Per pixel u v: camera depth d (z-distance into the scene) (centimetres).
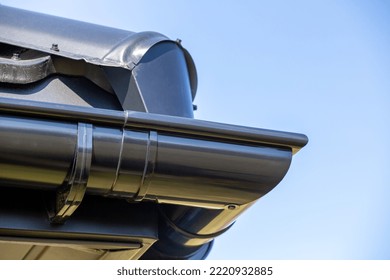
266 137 226
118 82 248
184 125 218
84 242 239
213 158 221
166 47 260
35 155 206
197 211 254
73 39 254
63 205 217
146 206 250
